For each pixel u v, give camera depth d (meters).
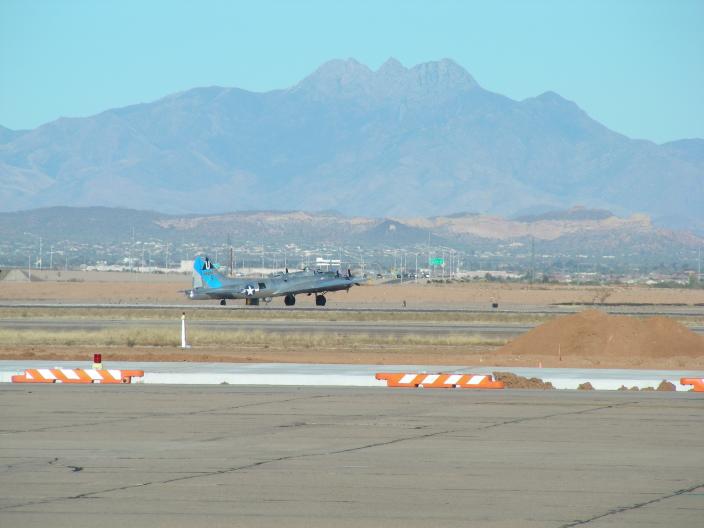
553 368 104.44
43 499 43.09
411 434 59.19
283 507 41.88
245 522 39.59
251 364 103.38
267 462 50.97
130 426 61.91
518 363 112.94
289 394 78.38
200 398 75.75
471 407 70.94
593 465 50.22
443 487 45.50
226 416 66.25
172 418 65.31
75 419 64.69
